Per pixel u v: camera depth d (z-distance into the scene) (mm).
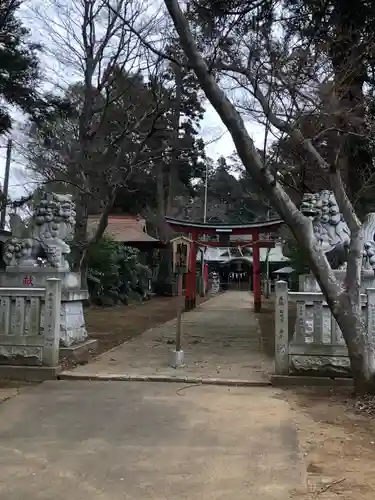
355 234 6988
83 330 10586
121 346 11617
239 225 22922
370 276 8906
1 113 14352
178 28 6805
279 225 22219
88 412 6098
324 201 9594
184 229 23969
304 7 8961
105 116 14719
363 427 5637
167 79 14898
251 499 3791
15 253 9797
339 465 4531
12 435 5227
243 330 15430
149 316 20172
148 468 4379
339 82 7695
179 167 34188
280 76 7969
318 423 5777
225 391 7254
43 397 6812
